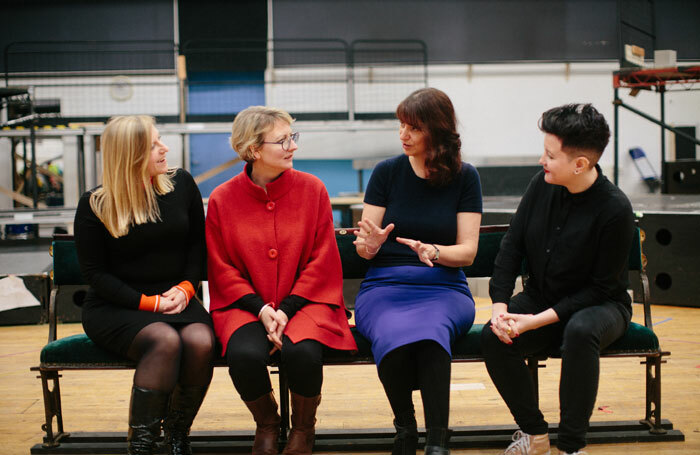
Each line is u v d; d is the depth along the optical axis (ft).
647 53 23.90
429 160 6.23
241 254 6.21
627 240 5.74
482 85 24.12
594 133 5.57
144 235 6.01
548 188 6.19
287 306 6.01
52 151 22.80
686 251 13.61
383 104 23.94
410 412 5.77
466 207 6.43
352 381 9.00
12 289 13.44
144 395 5.48
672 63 18.24
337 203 17.56
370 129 19.16
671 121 24.45
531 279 6.47
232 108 23.84
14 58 23.08
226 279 6.15
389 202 6.60
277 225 6.27
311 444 5.93
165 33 23.49
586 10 24.00
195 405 5.95
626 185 24.48
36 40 23.17
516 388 5.77
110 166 5.82
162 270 6.16
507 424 7.02
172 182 6.31
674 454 6.11
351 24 23.76
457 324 5.92
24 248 15.03
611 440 6.42
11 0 23.02
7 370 9.87
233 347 5.61
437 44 23.89
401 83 23.93
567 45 24.08
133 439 5.48
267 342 5.83
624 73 17.67
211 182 23.97
